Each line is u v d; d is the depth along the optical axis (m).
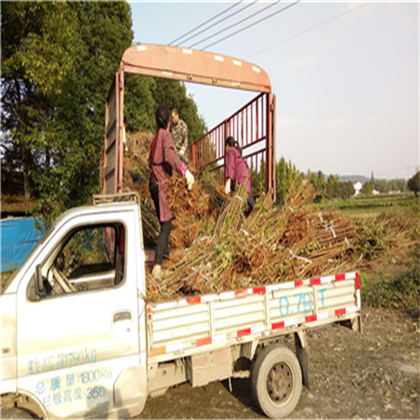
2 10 7.18
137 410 2.61
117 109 4.16
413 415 3.20
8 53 7.65
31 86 8.70
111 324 2.53
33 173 8.77
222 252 3.15
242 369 3.46
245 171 4.75
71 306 2.46
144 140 8.16
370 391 3.63
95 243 6.48
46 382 2.35
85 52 10.71
